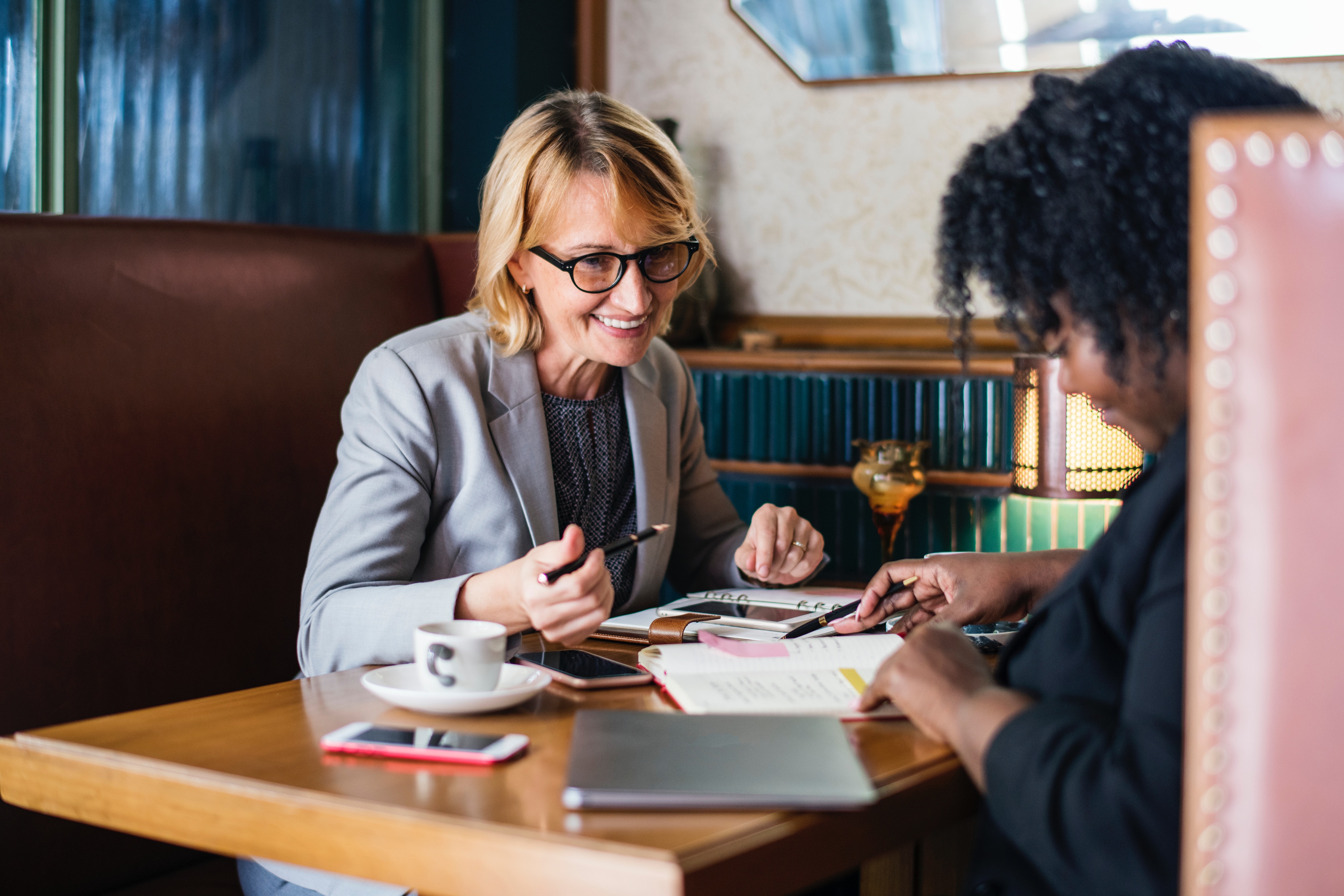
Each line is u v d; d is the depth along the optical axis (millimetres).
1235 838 705
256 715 1110
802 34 2637
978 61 2471
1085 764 824
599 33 2875
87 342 1719
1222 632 699
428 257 2344
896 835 899
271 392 1954
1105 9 2342
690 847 771
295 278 2045
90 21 2062
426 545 1610
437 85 2812
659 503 1794
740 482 2545
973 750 914
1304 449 685
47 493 1643
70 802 1000
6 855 1552
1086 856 811
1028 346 1041
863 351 2572
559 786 903
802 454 2475
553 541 1641
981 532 2316
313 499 1993
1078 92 954
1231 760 703
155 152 2195
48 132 1997
